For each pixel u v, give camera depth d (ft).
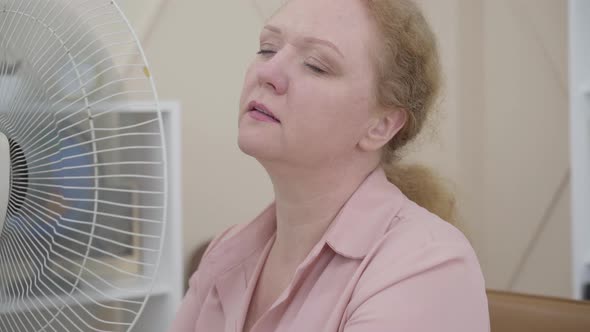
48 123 2.77
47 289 2.87
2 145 2.82
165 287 5.22
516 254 9.39
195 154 6.73
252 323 3.26
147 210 4.15
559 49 9.61
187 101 6.68
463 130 8.86
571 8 6.47
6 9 2.85
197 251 6.63
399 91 3.02
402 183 3.45
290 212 3.10
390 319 2.50
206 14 6.77
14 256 2.94
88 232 2.80
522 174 9.40
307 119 2.80
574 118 6.49
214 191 6.86
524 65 9.35
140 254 4.14
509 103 9.23
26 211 2.85
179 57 6.61
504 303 4.00
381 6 2.95
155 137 4.17
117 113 2.81
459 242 2.81
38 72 2.78
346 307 2.74
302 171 2.92
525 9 9.29
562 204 9.78
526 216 9.46
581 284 6.48
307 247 3.11
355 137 2.97
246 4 7.03
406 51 3.03
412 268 2.61
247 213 7.09
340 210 3.06
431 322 2.54
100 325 3.04
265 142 2.80
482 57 8.96
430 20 8.49
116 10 2.81
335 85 2.84
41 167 2.80
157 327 5.31
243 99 2.92
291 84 2.81
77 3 2.76
